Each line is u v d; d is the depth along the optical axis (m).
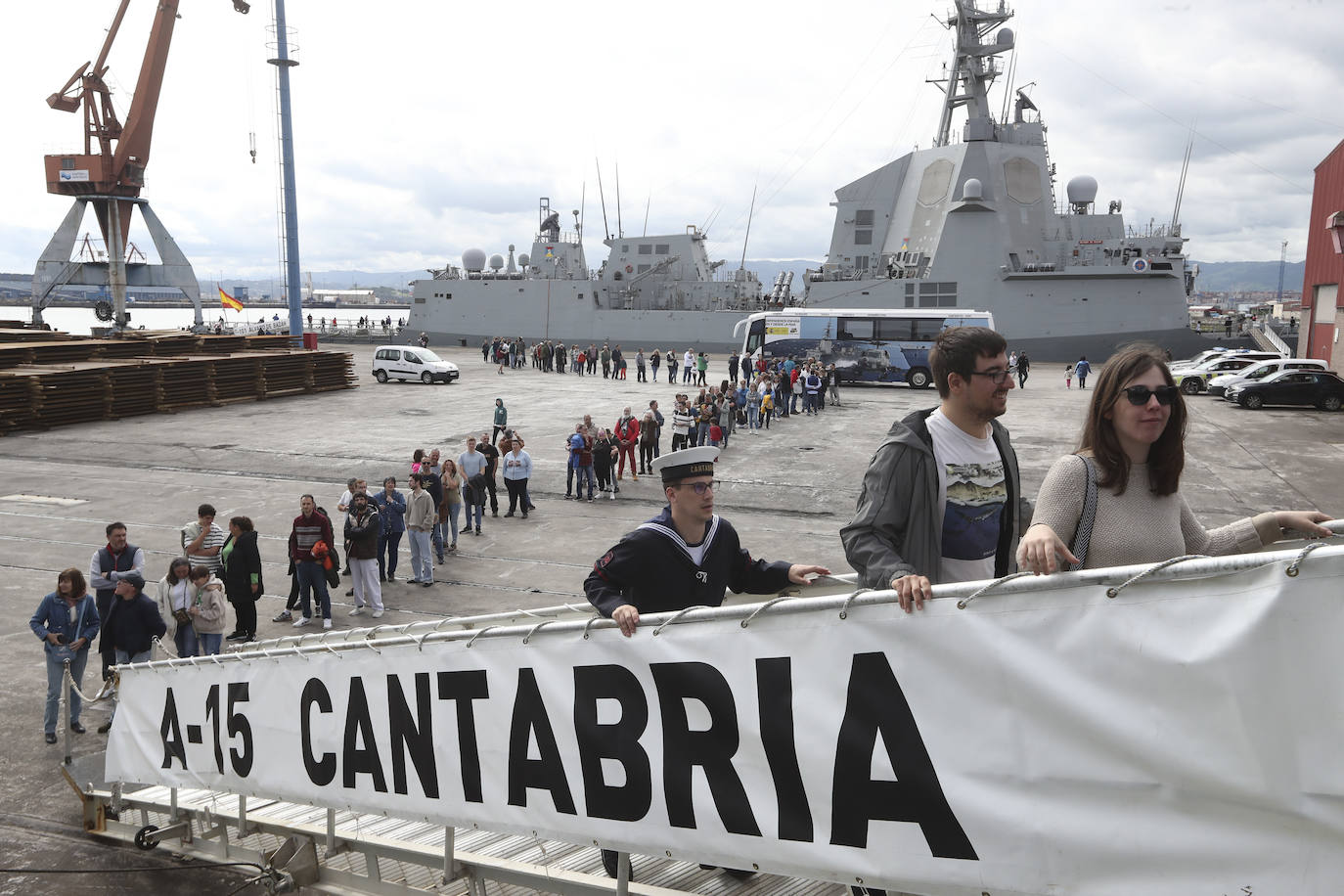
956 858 2.41
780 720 2.81
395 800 4.26
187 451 23.73
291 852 5.46
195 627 9.46
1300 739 1.83
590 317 57.78
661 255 58.03
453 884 5.08
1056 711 2.20
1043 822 2.24
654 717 3.18
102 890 6.29
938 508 2.86
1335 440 24.75
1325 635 1.80
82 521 16.75
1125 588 2.09
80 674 8.65
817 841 2.73
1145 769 2.06
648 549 3.52
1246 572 1.92
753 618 2.88
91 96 50.47
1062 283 46.28
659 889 3.82
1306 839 1.83
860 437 26.64
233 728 5.33
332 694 4.58
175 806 6.27
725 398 24.77
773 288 55.69
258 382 34.91
